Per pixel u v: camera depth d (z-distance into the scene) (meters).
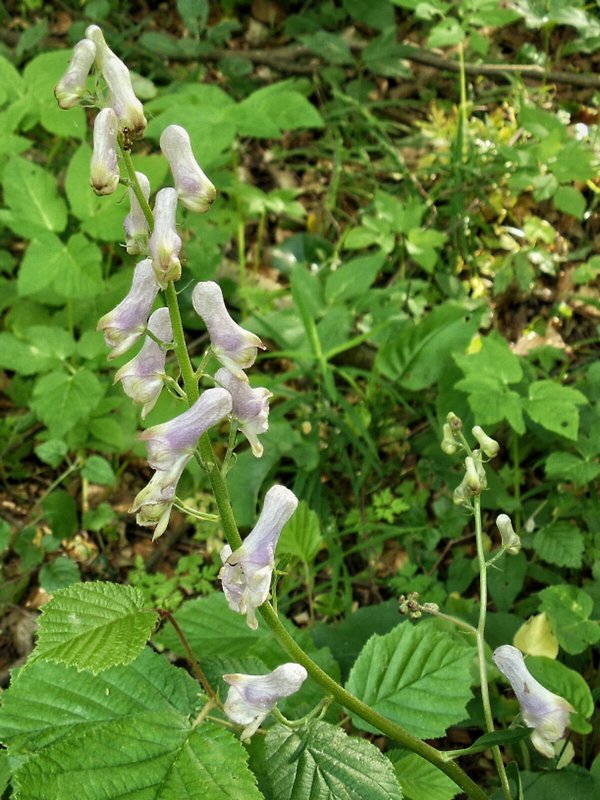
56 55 0.39
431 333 0.35
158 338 0.16
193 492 0.35
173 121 0.36
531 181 0.39
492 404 0.30
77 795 0.15
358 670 0.22
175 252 0.15
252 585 0.15
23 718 0.18
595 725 0.26
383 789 0.17
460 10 0.40
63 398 0.33
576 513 0.32
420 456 0.36
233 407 0.16
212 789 0.15
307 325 0.35
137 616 0.17
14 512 0.36
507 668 0.17
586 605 0.26
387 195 0.39
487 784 0.26
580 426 0.33
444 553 0.33
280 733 0.18
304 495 0.34
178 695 0.18
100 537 0.35
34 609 0.33
